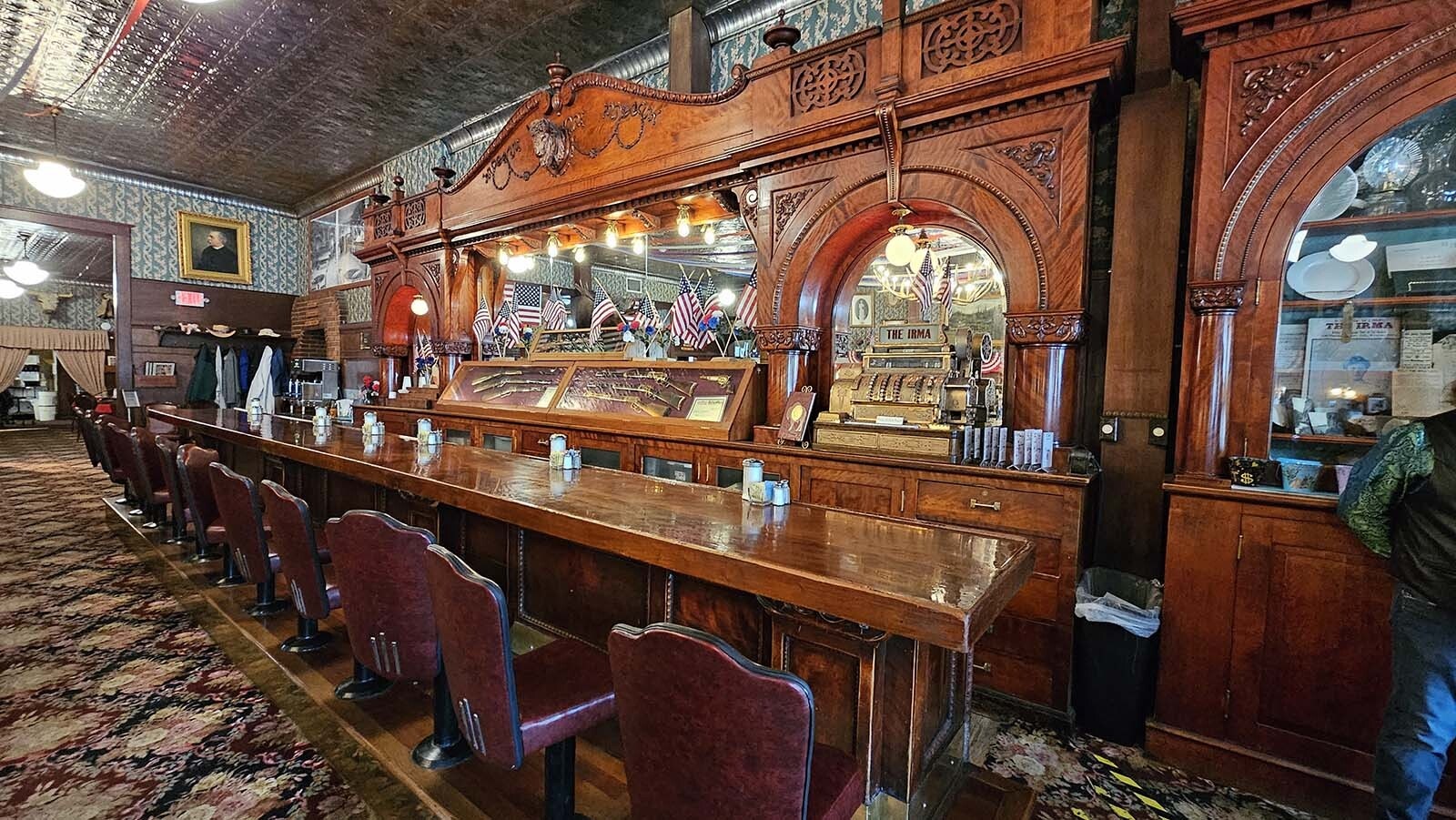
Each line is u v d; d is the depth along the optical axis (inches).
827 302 160.7
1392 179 90.2
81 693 105.3
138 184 380.5
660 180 176.9
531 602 112.3
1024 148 118.6
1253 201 92.4
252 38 222.8
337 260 407.8
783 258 154.3
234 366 420.2
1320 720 85.5
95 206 365.4
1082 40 110.6
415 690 106.6
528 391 218.7
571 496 96.9
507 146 222.7
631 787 53.6
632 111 183.5
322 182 390.0
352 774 84.7
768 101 152.8
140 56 234.7
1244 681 90.9
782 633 74.4
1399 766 70.7
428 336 303.3
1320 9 86.4
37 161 326.6
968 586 58.2
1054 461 115.5
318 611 99.0
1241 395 94.9
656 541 74.2
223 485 115.4
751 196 161.5
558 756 71.5
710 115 165.8
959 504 117.0
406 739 92.6
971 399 125.9
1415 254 91.4
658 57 223.8
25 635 127.8
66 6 204.5
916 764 71.1
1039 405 119.7
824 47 141.8
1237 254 93.6
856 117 134.6
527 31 217.3
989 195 123.0
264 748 90.9
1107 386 119.5
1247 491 90.4
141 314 382.3
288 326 448.5
